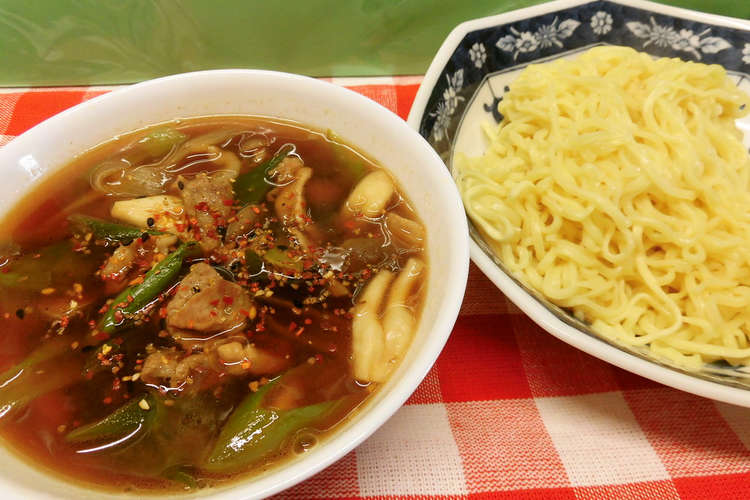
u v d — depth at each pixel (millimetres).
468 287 300
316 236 266
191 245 249
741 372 268
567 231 309
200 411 216
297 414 213
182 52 415
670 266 289
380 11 402
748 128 359
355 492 227
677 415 256
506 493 229
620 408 257
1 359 222
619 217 285
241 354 227
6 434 205
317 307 245
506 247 305
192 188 268
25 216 259
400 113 398
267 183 285
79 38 396
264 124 299
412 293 242
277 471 189
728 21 362
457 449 240
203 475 199
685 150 304
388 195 268
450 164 325
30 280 242
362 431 177
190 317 227
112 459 203
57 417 211
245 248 258
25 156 259
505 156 343
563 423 251
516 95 350
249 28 405
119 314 232
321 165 288
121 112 278
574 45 377
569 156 311
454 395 259
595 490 231
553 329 240
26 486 172
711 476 236
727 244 287
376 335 227
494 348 277
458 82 344
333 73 438
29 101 389
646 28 375
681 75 331
